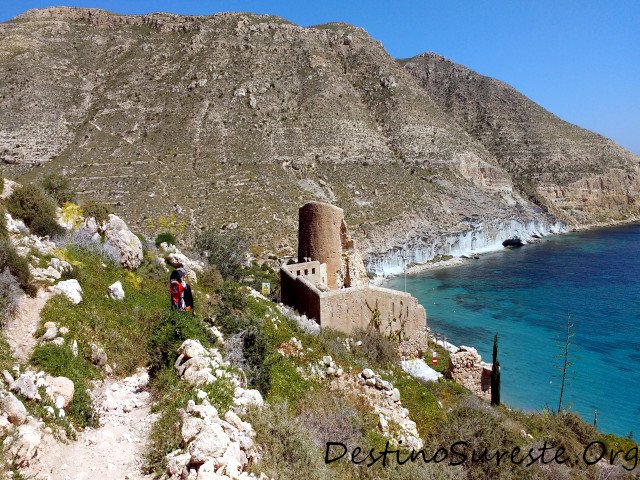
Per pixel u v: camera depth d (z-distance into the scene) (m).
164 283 20.14
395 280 91.94
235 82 122.06
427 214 113.62
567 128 196.50
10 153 86.81
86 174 84.81
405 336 27.86
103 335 13.53
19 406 8.39
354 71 150.00
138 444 9.25
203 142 103.44
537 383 47.47
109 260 18.80
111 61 123.25
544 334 61.81
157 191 83.25
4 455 7.41
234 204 85.31
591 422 40.06
